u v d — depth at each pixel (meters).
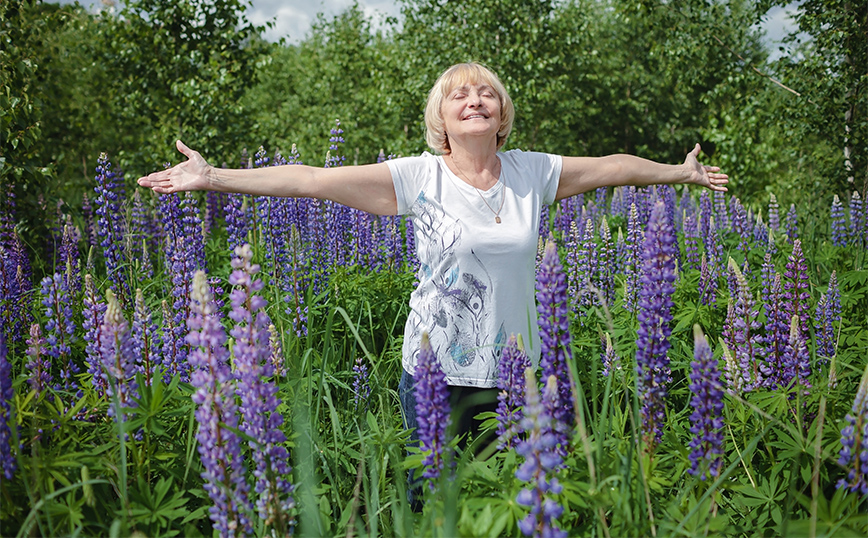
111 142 16.94
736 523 3.20
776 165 12.40
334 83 24.78
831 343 4.18
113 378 2.86
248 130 12.29
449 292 3.39
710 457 2.70
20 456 2.52
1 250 4.84
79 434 3.19
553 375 2.62
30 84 8.08
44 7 9.94
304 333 4.86
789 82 11.38
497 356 3.38
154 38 11.22
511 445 2.92
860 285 5.69
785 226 9.44
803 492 3.02
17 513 2.59
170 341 3.84
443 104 3.59
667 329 2.80
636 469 2.62
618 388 3.62
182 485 3.07
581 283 5.57
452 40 17.05
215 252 7.64
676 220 10.00
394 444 3.18
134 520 2.53
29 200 7.68
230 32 11.64
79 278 5.66
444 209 3.43
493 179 3.53
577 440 2.62
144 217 7.90
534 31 16.48
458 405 3.43
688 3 12.20
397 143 17.44
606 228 5.80
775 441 3.30
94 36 12.05
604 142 34.72
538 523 2.02
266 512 2.52
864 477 2.53
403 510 2.51
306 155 22.56
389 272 6.45
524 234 3.41
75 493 2.70
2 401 2.63
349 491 3.46
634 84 33.53
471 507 2.35
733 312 4.06
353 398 4.35
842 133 10.54
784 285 4.02
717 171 4.06
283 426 3.38
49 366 3.45
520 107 16.86
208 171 3.37
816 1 10.56
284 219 5.91
